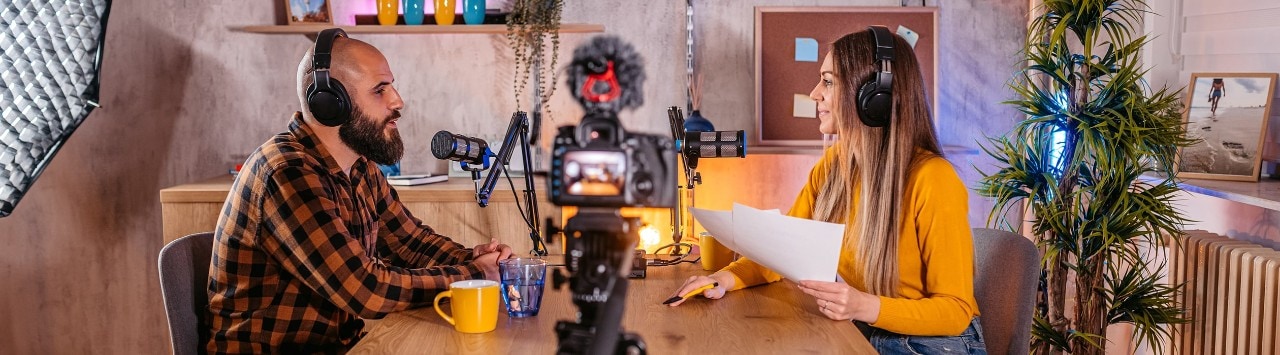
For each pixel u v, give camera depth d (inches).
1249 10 103.5
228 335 69.4
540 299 64.2
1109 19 98.0
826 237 60.1
